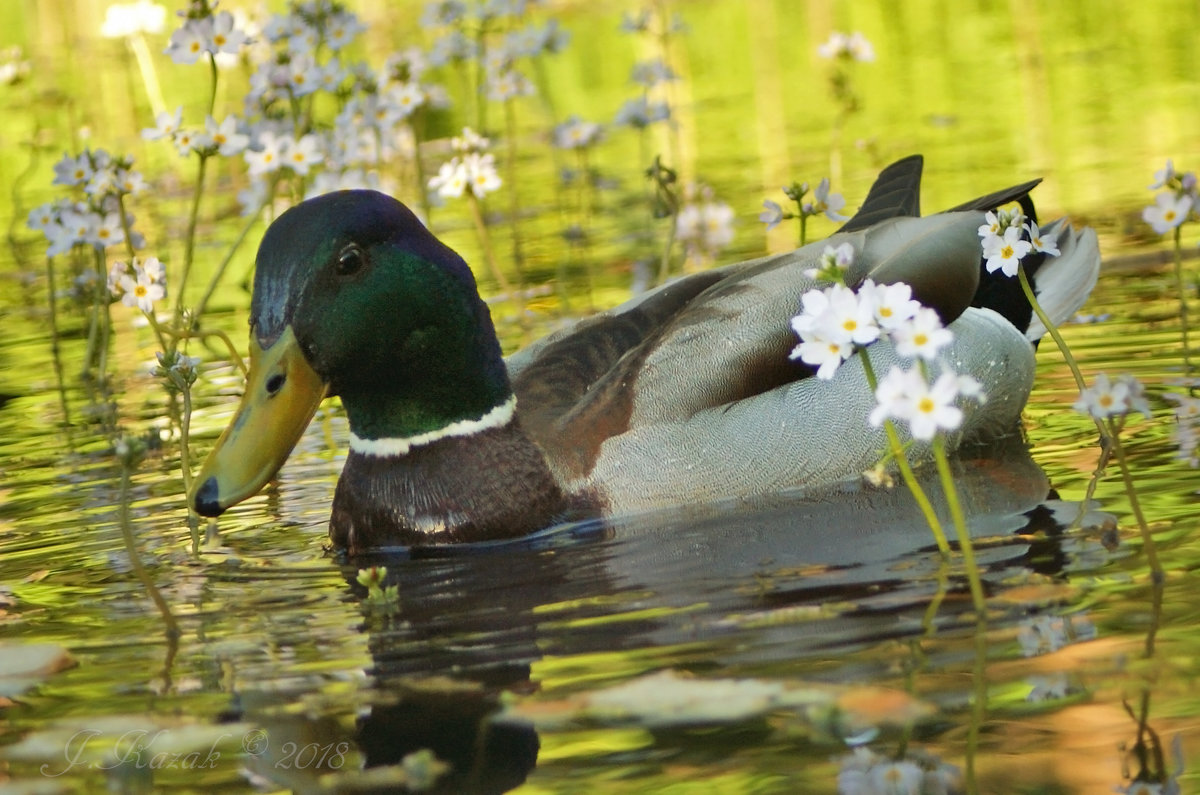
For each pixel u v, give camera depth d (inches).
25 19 1238.3
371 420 352.5
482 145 593.0
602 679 240.1
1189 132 780.0
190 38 471.2
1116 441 272.1
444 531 346.9
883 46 1147.9
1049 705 215.6
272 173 604.4
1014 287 437.4
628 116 633.0
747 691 226.7
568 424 365.4
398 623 281.3
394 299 343.0
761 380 370.9
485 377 353.1
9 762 223.1
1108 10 1195.9
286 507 380.2
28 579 323.3
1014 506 325.4
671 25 773.9
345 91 572.4
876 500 347.9
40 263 744.3
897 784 196.1
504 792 202.8
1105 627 243.0
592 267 641.0
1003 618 251.1
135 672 259.3
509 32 723.4
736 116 968.3
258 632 279.7
